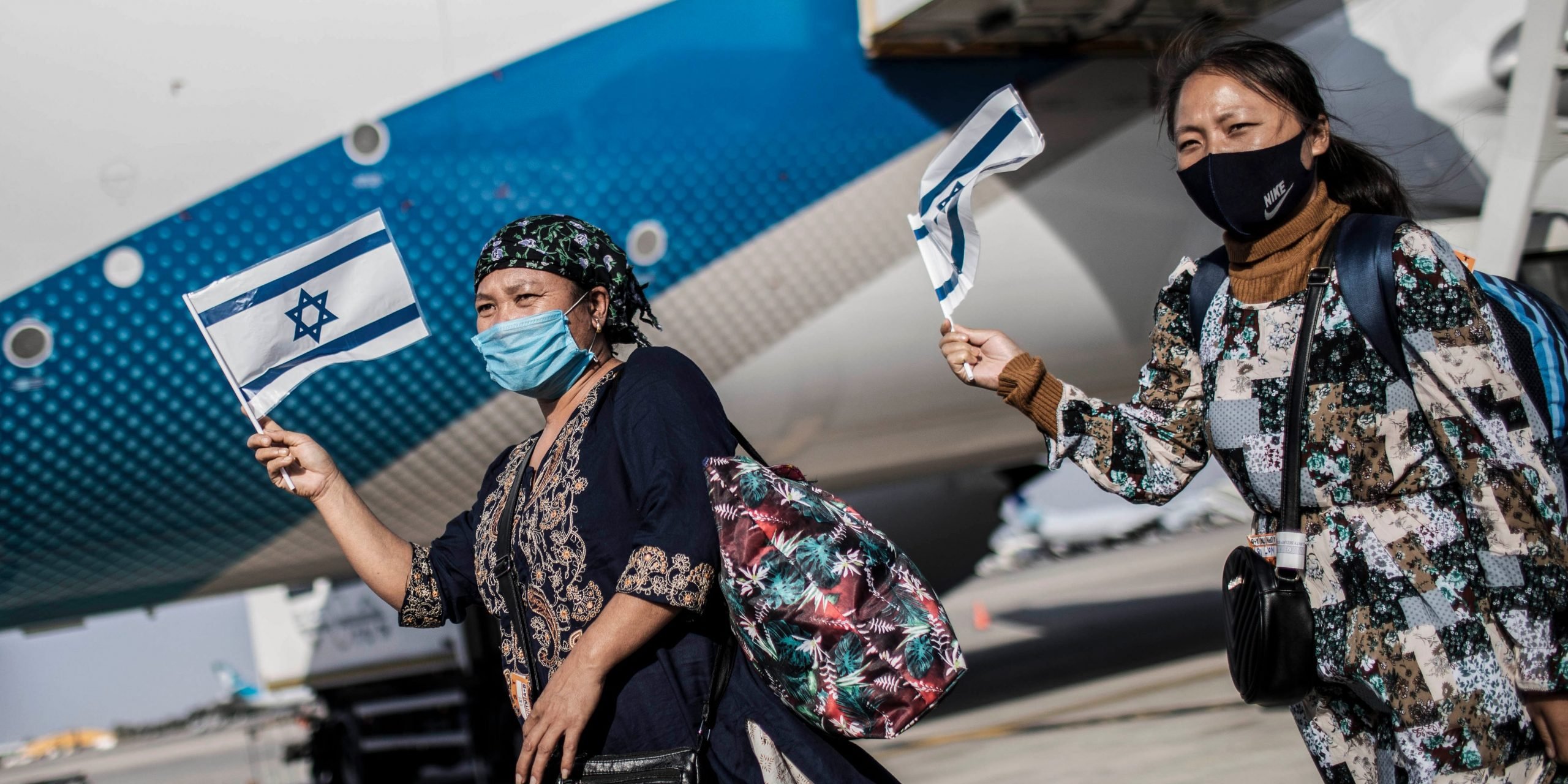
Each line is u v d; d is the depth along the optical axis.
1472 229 5.24
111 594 4.71
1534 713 1.73
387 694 6.25
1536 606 1.68
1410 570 1.72
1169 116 2.00
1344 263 1.75
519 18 4.39
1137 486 2.03
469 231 4.37
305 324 2.11
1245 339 1.86
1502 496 1.67
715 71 4.66
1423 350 1.68
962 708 6.93
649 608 1.69
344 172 4.20
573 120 4.47
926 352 5.22
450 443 4.55
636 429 1.77
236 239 4.11
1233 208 1.79
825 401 5.18
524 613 1.87
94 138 3.95
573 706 1.68
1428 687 1.71
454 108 4.32
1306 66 1.83
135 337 4.05
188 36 4.03
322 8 4.17
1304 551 1.79
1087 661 8.05
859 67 4.86
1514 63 5.07
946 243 2.22
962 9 4.61
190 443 4.22
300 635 6.20
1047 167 5.21
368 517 2.15
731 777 1.77
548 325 1.86
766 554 1.70
